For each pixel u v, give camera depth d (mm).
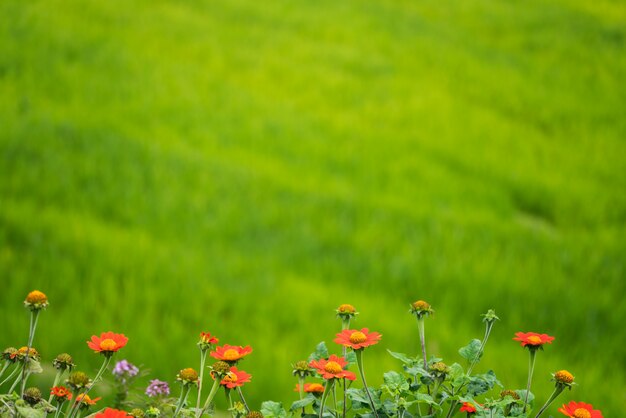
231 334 4926
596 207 9789
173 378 4168
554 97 15125
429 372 1685
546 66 17297
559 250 7762
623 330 5973
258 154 9523
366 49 16484
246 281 5902
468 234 7820
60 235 5898
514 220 8992
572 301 6273
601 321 6176
